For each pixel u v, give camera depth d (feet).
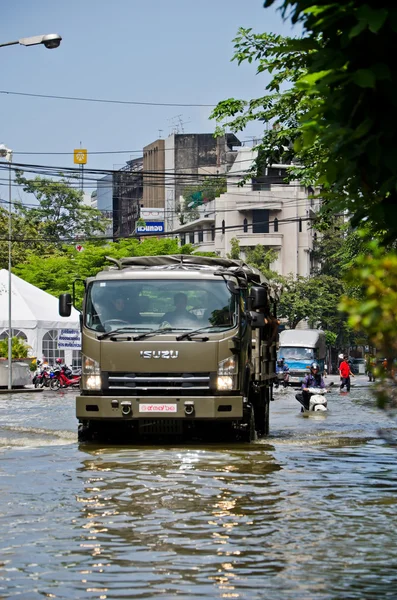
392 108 24.68
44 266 333.62
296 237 436.76
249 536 38.52
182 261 83.61
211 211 437.17
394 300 23.12
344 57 24.54
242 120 106.22
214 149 524.93
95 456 67.41
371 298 23.43
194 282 76.33
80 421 77.71
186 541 37.58
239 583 30.91
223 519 42.42
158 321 75.87
